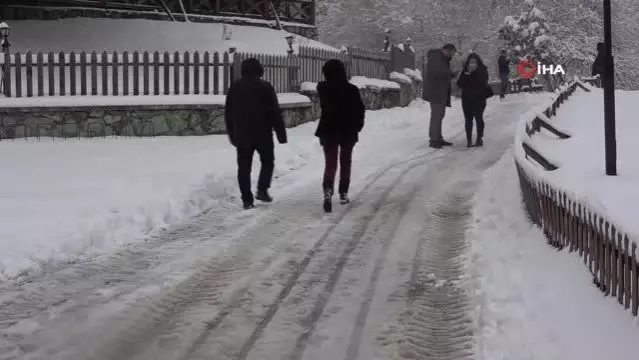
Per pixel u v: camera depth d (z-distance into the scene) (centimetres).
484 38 5016
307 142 1441
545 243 673
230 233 811
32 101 1449
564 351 437
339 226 832
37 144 1392
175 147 1375
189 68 1557
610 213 513
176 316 552
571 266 578
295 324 531
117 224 807
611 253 503
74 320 543
